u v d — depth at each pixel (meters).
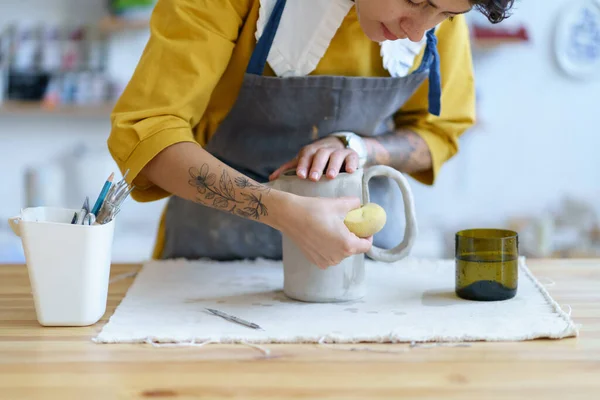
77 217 1.08
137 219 3.01
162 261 1.46
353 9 1.27
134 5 2.74
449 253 2.99
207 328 1.04
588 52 3.09
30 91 2.80
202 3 1.22
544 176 3.16
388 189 1.47
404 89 1.37
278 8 1.25
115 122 1.18
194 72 1.20
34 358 0.93
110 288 1.28
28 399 0.81
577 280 1.32
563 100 3.12
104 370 0.90
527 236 2.91
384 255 1.18
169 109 1.18
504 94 3.11
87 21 2.93
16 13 2.92
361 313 1.11
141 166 1.15
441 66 1.47
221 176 1.12
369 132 1.42
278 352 0.95
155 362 0.92
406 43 1.34
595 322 1.07
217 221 1.47
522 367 0.90
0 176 3.00
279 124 1.38
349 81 1.31
